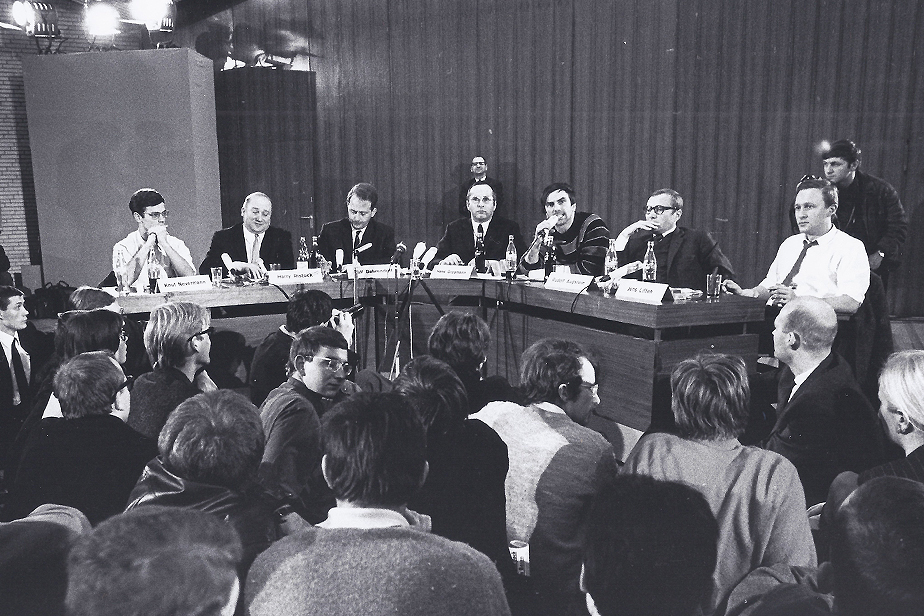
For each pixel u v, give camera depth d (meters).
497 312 4.07
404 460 1.15
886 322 3.62
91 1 7.04
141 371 3.24
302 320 2.79
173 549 0.78
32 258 7.63
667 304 3.07
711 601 1.40
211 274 4.05
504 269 4.25
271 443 1.90
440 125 7.39
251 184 7.73
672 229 3.89
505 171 7.26
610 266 4.10
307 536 1.04
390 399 1.22
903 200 6.34
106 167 7.09
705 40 6.48
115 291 3.85
